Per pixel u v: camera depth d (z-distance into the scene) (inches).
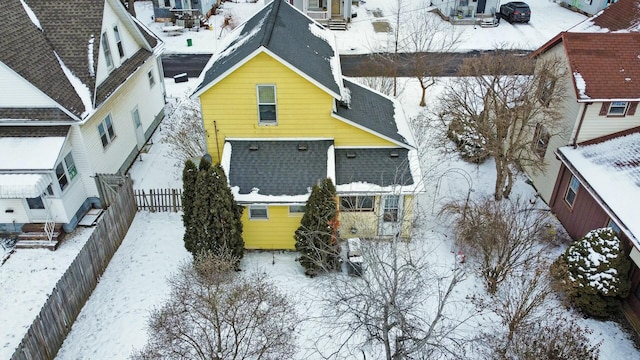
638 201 600.1
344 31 1525.6
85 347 549.6
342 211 677.9
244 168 666.8
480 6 1592.0
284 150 682.2
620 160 668.7
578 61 703.1
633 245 561.0
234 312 507.2
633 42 711.7
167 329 501.7
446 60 1197.1
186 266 643.5
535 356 494.3
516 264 625.0
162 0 1561.3
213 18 1647.4
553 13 1673.2
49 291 628.7
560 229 732.7
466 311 597.3
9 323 583.2
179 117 1037.2
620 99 672.4
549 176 780.6
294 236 634.8
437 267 652.1
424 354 488.1
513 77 765.9
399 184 650.8
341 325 565.9
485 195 807.7
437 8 1667.1
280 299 573.3
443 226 730.8
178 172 868.0
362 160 686.5
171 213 763.4
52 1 753.0
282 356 521.0
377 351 546.6
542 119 772.0
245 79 634.8
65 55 725.9
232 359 514.6
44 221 708.7
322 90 641.6
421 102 1085.1
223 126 681.6
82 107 695.7
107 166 791.7
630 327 579.8
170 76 1261.1
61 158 675.4
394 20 1610.5
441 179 848.9
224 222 608.7
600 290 570.3
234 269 633.0
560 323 541.0
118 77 805.9
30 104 674.2
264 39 617.9
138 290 624.1
